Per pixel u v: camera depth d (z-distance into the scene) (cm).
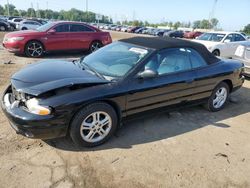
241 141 379
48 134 298
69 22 1009
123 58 380
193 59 423
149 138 367
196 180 286
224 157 333
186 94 414
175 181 281
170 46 392
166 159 319
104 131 338
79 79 324
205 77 429
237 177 297
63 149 325
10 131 358
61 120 295
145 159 316
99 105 318
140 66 354
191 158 326
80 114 307
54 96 294
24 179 268
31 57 944
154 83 363
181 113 463
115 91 326
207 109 481
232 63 488
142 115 375
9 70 705
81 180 273
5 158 299
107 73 359
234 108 512
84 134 323
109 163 304
